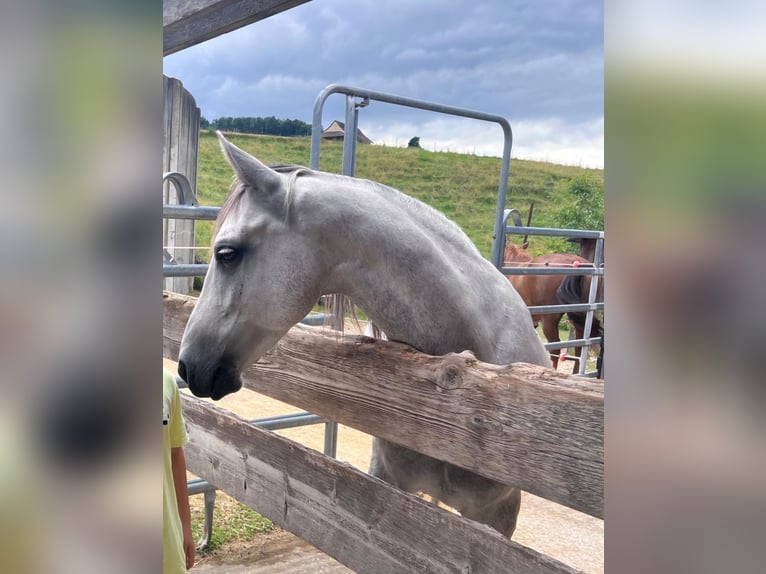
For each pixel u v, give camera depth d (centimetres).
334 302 148
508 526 158
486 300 148
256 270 129
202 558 249
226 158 132
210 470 171
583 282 502
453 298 135
